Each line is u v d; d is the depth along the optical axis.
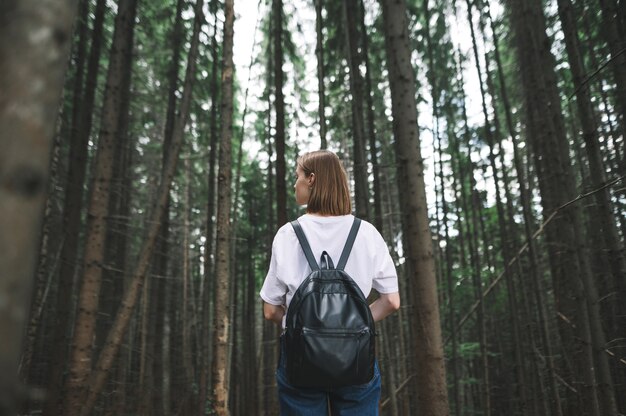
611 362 5.98
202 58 8.76
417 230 3.14
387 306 1.49
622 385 5.84
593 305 3.88
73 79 6.91
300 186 1.62
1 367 0.42
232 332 12.48
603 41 5.27
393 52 3.41
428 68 9.73
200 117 9.56
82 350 3.84
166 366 13.42
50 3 0.53
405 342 9.11
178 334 11.27
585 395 4.18
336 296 1.32
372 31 8.32
